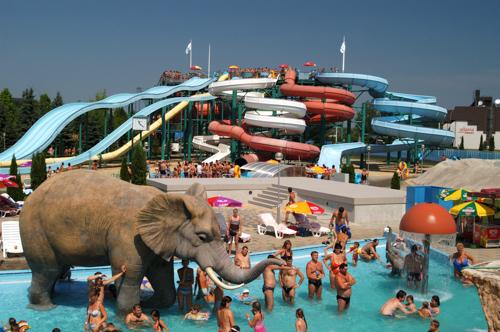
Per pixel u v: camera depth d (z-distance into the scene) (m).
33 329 12.07
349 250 20.22
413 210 15.65
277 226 22.70
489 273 7.93
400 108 61.56
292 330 12.63
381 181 50.84
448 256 18.75
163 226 11.52
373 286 16.45
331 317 13.64
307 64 66.94
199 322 12.85
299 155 54.22
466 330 12.92
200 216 11.59
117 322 12.16
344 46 64.00
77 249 12.10
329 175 42.50
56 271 12.93
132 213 11.82
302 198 30.06
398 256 17.30
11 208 25.67
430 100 69.31
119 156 61.91
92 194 12.07
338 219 21.23
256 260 18.52
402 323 13.29
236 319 13.29
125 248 11.71
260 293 15.55
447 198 22.77
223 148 65.06
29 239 12.53
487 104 117.50
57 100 101.75
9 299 13.99
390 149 62.88
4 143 82.50
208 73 79.38
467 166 41.78
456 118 107.50
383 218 26.67
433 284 16.77
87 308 12.69
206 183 31.41
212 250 11.64
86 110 59.69
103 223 11.87
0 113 83.19
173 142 89.88
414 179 46.34
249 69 72.75
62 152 84.12
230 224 19.67
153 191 12.50
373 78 62.81
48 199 12.35
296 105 54.28
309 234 23.09
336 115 60.38
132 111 73.31
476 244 20.88
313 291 14.94
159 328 11.73
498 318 7.46
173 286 13.34
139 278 11.98
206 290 14.59
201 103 73.44
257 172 40.16
